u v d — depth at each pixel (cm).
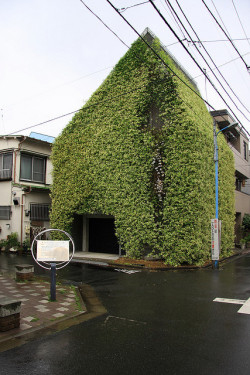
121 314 611
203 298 737
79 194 1423
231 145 2242
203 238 1238
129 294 781
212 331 510
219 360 402
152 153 1256
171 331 512
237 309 641
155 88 1295
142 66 1341
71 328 525
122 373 370
